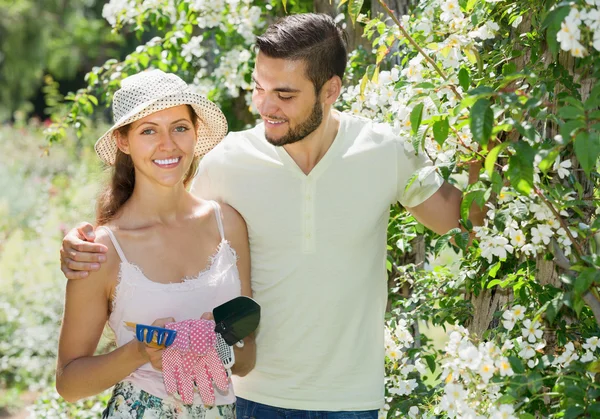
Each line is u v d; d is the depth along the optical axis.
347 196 2.44
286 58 2.29
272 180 2.45
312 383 2.46
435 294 2.95
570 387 1.96
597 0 1.85
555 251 2.14
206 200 2.53
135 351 2.20
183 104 2.34
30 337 6.23
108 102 4.10
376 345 2.52
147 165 2.30
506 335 2.24
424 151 2.27
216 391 2.34
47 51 16.31
